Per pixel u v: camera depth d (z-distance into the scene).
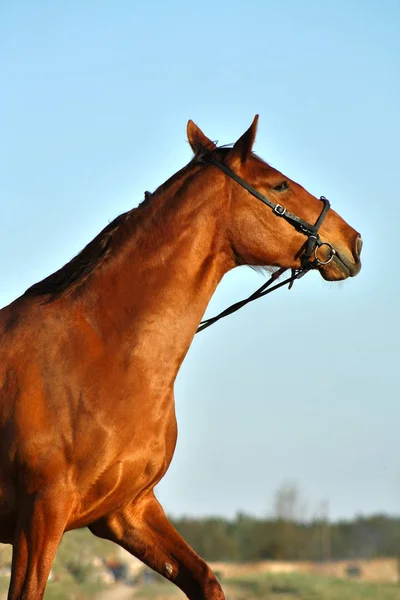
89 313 9.26
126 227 9.63
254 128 9.57
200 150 9.90
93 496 8.85
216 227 9.62
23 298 9.62
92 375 8.88
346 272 10.03
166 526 9.63
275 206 9.69
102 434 8.73
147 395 9.05
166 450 9.33
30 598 8.46
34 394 8.80
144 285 9.34
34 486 8.71
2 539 9.67
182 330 9.40
